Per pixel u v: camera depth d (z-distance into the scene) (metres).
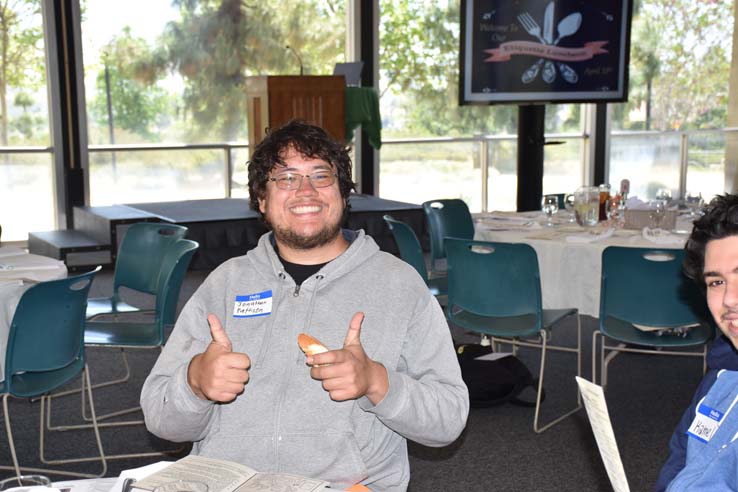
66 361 3.00
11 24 7.55
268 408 1.73
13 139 7.73
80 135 7.91
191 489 1.35
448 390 1.71
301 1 8.61
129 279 4.08
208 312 1.82
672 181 10.33
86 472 3.25
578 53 7.70
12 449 2.94
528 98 7.57
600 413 1.18
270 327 1.77
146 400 1.72
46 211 7.97
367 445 1.73
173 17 8.12
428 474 3.23
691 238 1.41
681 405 3.95
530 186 8.13
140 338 3.56
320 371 1.48
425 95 9.24
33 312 2.82
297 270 1.84
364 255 1.82
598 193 4.39
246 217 7.24
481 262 3.63
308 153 1.79
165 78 8.19
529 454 3.41
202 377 1.55
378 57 8.95
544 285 4.00
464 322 3.82
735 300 1.33
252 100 7.68
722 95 10.26
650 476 3.17
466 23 7.22
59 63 7.73
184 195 8.46
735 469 1.28
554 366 4.59
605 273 3.56
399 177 9.25
